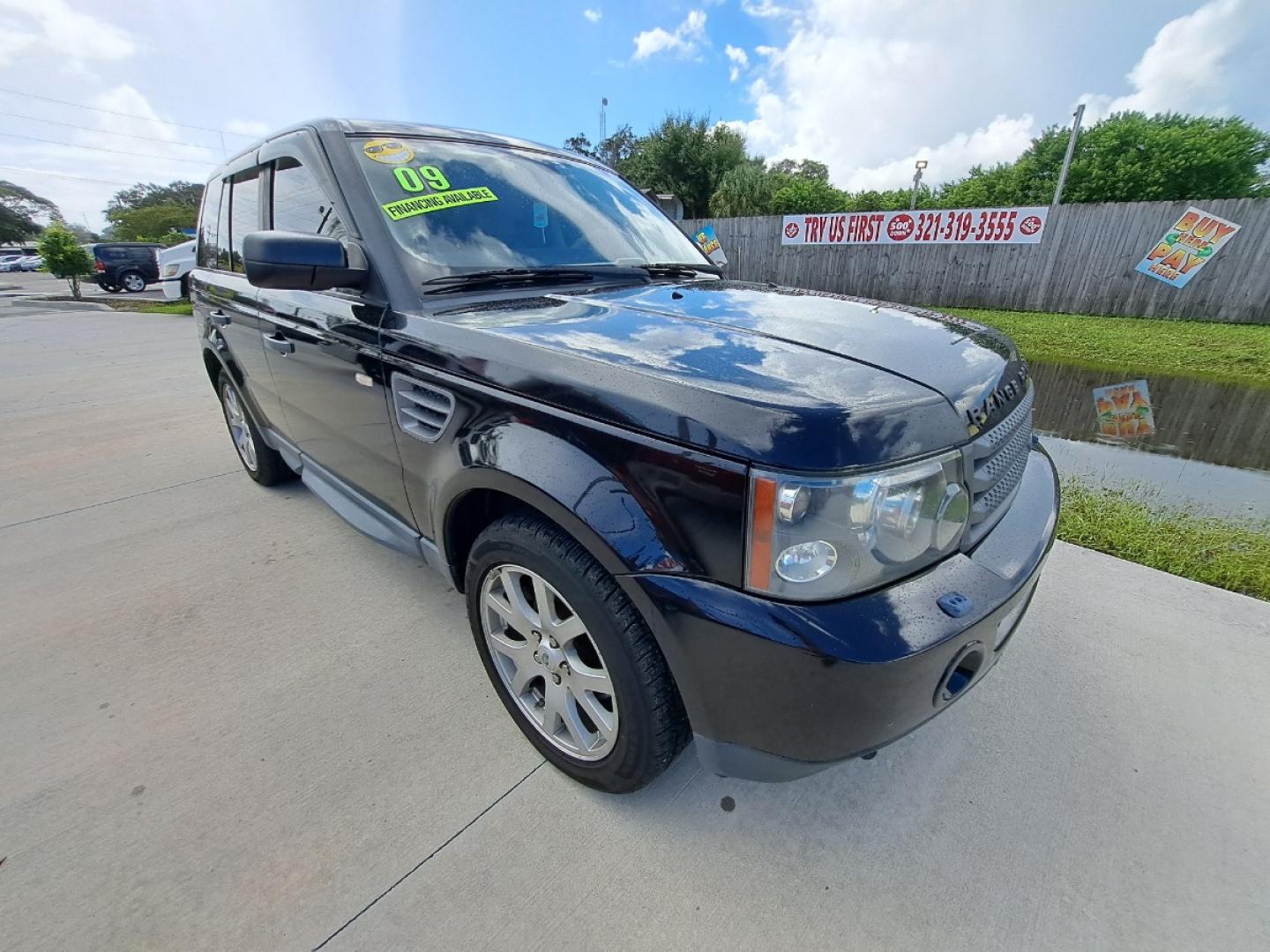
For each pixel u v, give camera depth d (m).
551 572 1.45
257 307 2.58
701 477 1.14
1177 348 7.44
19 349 8.60
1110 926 1.34
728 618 1.15
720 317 1.65
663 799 1.64
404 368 1.72
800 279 13.45
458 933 1.32
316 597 2.53
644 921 1.34
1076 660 2.13
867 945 1.30
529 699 1.76
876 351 1.40
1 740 1.80
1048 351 7.53
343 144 2.04
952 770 1.72
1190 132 22.56
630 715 1.42
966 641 1.19
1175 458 4.31
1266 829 1.55
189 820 1.55
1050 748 1.79
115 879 1.41
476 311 1.71
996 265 11.16
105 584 2.62
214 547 2.93
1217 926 1.34
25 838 1.50
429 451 1.71
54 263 17.05
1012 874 1.45
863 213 12.24
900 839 1.53
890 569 1.17
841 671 1.09
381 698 1.98
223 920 1.33
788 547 1.10
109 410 5.43
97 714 1.90
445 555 1.82
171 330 10.55
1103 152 23.52
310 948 1.28
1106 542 2.88
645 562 1.23
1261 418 5.21
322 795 1.63
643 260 2.36
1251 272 9.00
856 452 1.08
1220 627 2.29
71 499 3.49
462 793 1.64
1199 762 1.74
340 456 2.32
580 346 1.39
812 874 1.45
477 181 2.17
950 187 28.44
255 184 2.62
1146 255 9.76
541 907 1.37
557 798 1.64
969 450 1.26
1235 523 3.14
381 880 1.42
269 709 1.93
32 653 2.18
